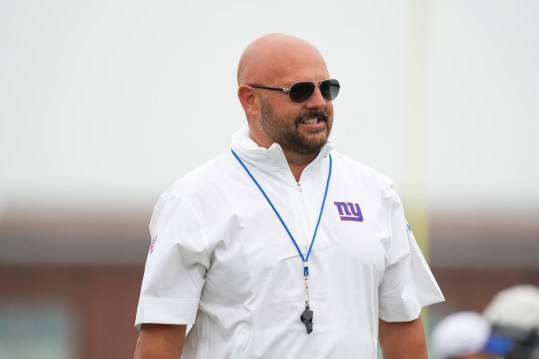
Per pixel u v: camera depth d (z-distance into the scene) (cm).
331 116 1377
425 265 1447
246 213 1347
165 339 1345
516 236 5509
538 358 1448
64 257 5484
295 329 1312
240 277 1325
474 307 5466
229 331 1331
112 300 5488
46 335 5481
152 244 1377
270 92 1365
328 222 1364
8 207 5575
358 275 1350
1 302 5469
